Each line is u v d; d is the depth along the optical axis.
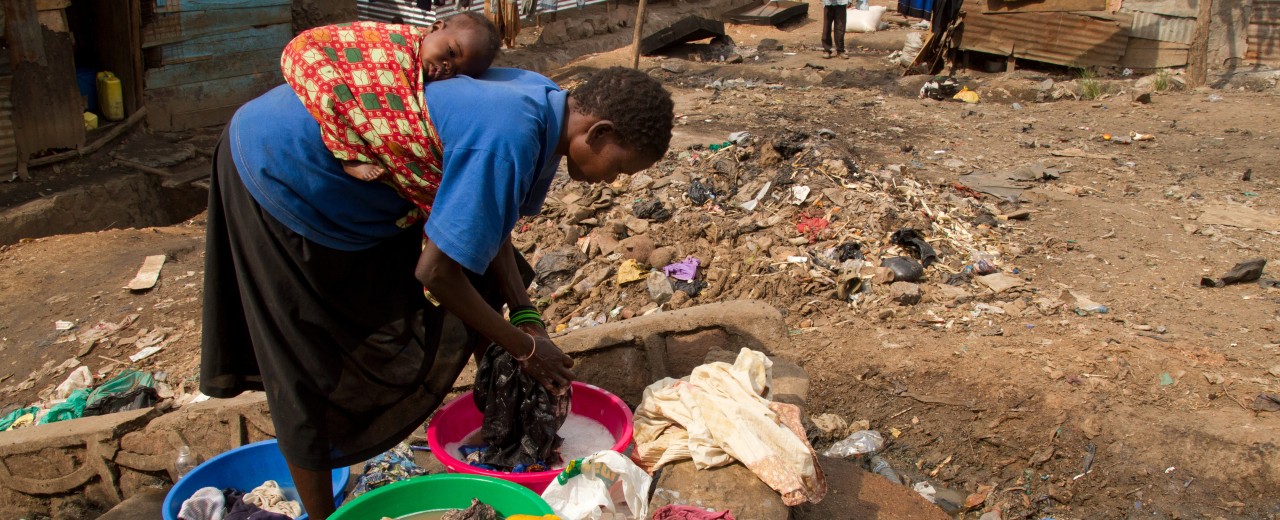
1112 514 3.34
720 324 3.59
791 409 2.76
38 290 5.57
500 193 1.96
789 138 6.35
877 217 5.44
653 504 2.50
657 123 2.08
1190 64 10.23
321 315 2.28
